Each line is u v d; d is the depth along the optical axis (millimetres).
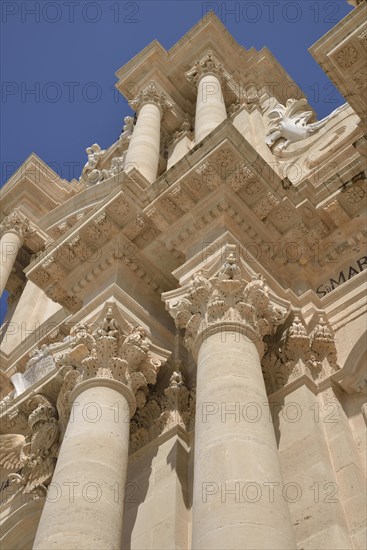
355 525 7926
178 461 10109
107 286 12344
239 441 7809
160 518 9383
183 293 10672
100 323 11188
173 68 23312
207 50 23062
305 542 7867
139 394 11023
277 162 18047
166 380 11492
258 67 23516
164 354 11438
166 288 12891
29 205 24219
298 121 19453
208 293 10242
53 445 13164
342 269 12242
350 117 17578
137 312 11812
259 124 20406
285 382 10203
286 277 12242
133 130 21875
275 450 7980
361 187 12594
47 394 14125
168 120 21844
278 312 10500
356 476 8477
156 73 23094
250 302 10133
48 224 16391
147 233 12664
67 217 15641
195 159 12195
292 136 18875
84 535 7961
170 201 12133
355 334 10695
